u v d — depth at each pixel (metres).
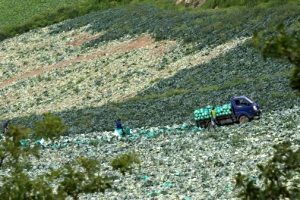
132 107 109.69
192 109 94.44
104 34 196.62
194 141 67.06
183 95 108.81
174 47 157.88
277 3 157.75
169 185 45.91
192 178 47.53
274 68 109.19
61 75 172.25
